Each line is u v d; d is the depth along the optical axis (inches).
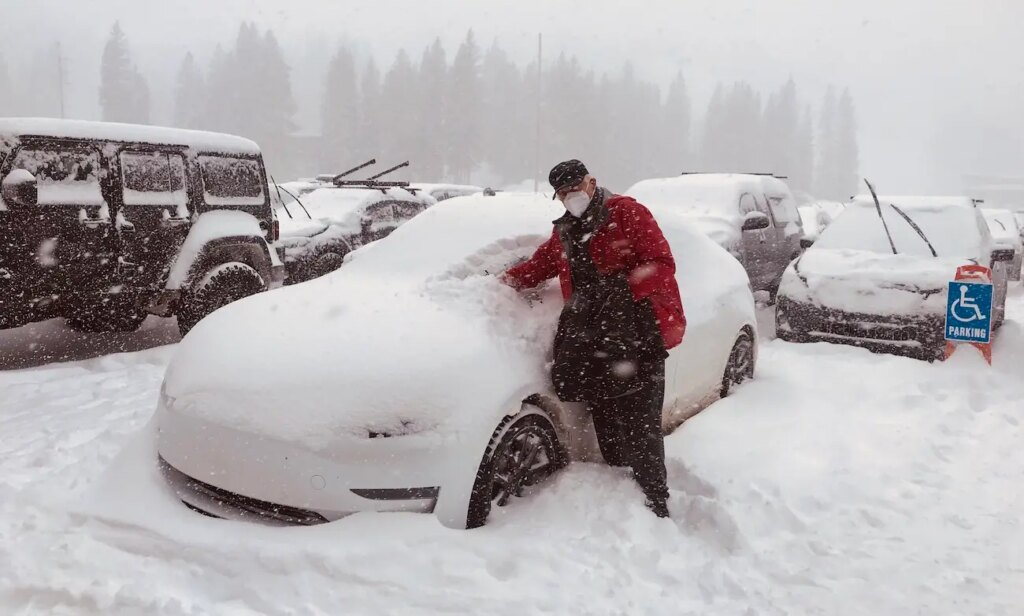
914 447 188.9
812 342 291.9
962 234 300.4
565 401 150.7
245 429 130.1
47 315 264.1
